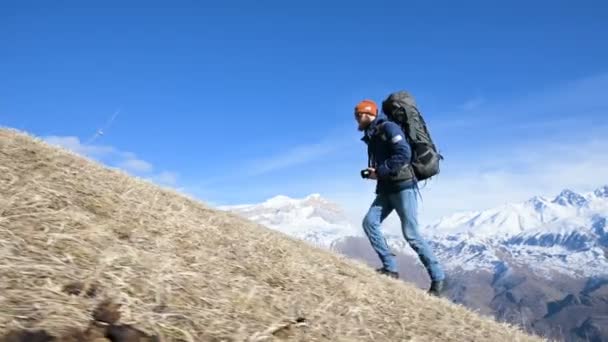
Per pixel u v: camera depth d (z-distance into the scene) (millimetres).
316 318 4625
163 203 7191
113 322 3080
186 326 3398
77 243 4102
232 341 3459
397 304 6660
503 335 7207
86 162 8016
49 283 3283
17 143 7078
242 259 5832
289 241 8734
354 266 8797
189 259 5012
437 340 5559
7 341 2604
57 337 2771
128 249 4406
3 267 3285
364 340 4590
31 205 4652
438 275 9609
